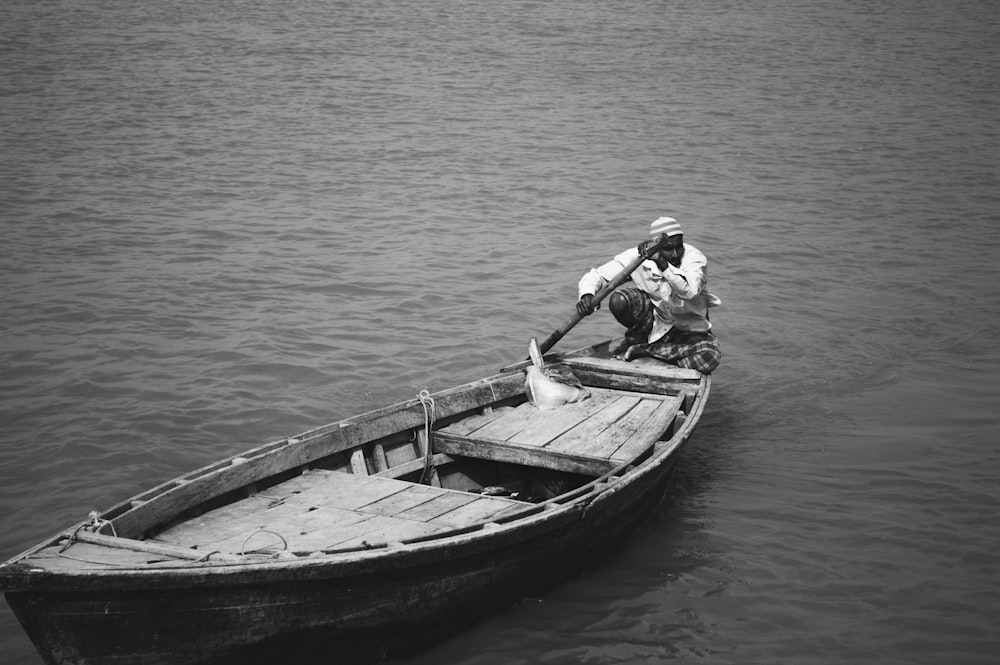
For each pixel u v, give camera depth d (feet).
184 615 14.51
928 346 32.42
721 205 49.55
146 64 79.97
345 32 98.27
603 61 89.76
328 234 43.16
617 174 54.70
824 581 19.39
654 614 18.29
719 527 21.39
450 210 47.32
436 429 22.59
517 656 17.07
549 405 23.77
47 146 56.24
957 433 25.96
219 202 47.29
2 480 23.08
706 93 77.97
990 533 21.11
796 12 123.44
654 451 21.11
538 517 17.29
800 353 31.89
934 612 18.42
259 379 29.04
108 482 23.11
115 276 37.17
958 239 44.70
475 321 34.09
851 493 22.88
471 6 117.80
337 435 20.39
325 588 15.25
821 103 75.77
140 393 27.78
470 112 68.54
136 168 52.54
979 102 77.36
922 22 117.80
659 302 25.45
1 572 13.70
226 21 101.30
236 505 18.17
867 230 45.88
